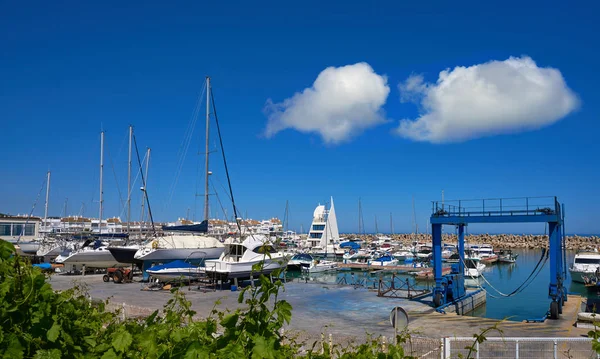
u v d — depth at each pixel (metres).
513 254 82.81
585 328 18.19
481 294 29.31
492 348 11.81
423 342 12.36
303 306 23.38
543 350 11.68
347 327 18.20
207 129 39.56
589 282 39.78
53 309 3.82
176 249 34.03
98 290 27.95
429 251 74.25
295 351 5.34
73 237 51.31
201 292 27.36
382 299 25.66
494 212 22.73
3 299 3.30
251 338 3.50
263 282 3.65
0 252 3.46
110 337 4.42
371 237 125.19
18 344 3.21
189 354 3.32
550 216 21.30
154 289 28.23
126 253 35.12
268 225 130.38
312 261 51.56
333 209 79.75
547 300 33.12
